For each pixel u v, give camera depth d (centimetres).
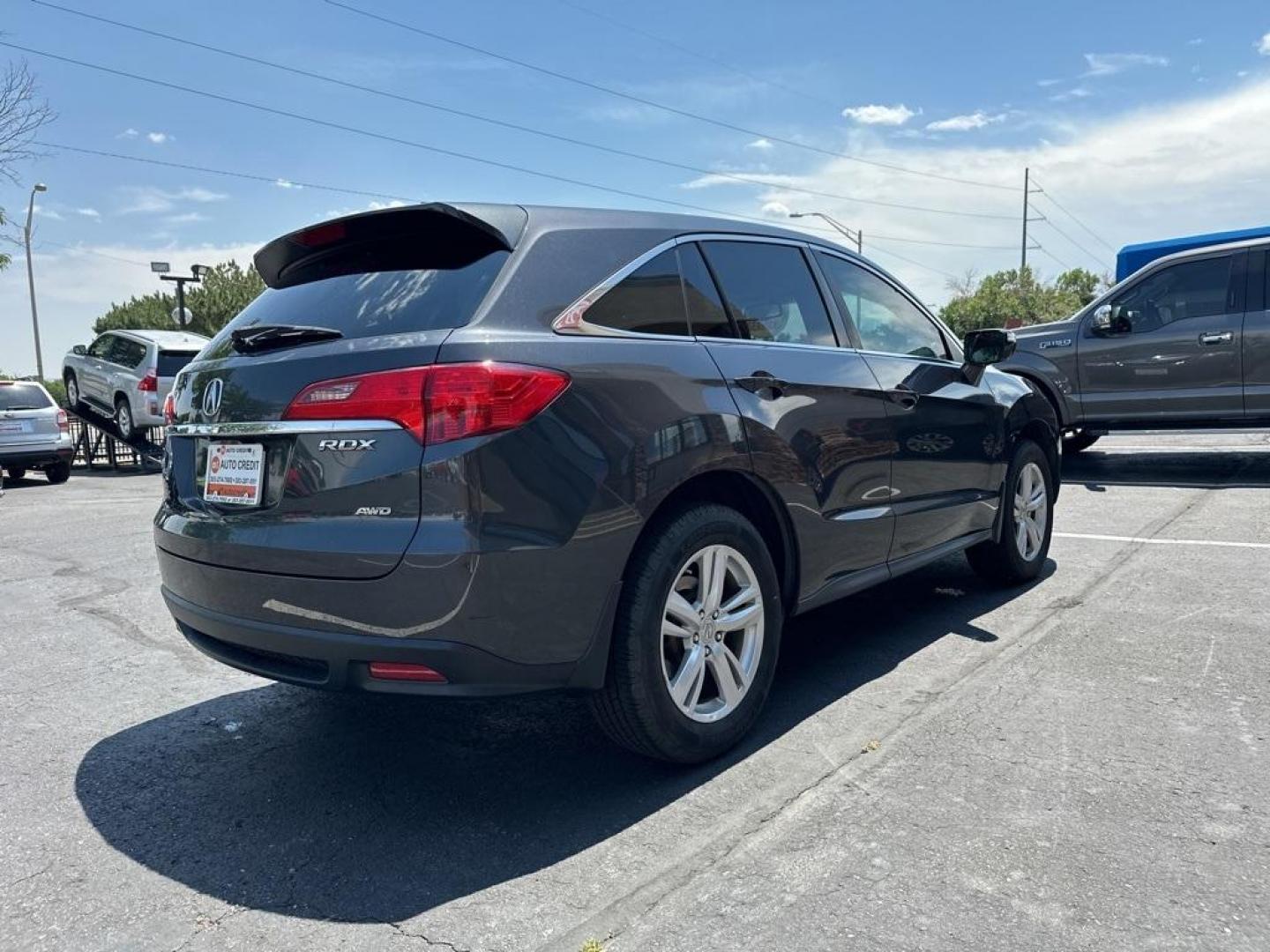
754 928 221
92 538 787
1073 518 700
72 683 411
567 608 262
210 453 299
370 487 252
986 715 339
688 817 276
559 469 259
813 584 350
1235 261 852
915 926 219
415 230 305
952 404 435
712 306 329
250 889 247
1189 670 374
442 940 222
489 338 257
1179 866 239
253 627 274
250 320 323
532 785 302
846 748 316
